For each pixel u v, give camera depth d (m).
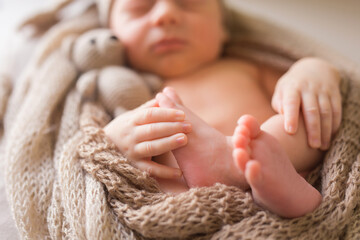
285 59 0.40
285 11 0.50
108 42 0.36
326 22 0.48
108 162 0.26
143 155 0.26
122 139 0.27
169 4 0.37
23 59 0.42
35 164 0.29
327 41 0.46
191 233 0.24
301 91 0.29
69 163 0.27
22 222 0.27
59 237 0.26
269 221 0.23
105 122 0.32
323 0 0.51
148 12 0.37
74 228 0.25
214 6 0.39
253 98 0.35
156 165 0.26
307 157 0.28
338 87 0.31
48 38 0.40
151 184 0.26
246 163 0.22
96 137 0.28
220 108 0.34
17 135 0.31
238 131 0.23
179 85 0.37
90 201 0.25
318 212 0.24
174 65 0.37
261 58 0.40
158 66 0.38
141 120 0.27
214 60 0.40
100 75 0.34
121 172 0.26
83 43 0.36
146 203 0.25
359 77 0.34
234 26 0.46
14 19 0.48
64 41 0.38
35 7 0.49
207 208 0.24
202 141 0.26
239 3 0.52
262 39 0.41
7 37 0.46
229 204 0.24
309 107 0.28
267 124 0.28
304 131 0.28
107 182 0.25
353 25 0.48
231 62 0.40
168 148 0.26
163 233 0.24
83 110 0.32
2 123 0.37
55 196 0.27
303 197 0.24
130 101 0.33
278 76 0.40
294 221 0.24
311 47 0.40
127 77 0.34
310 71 0.31
